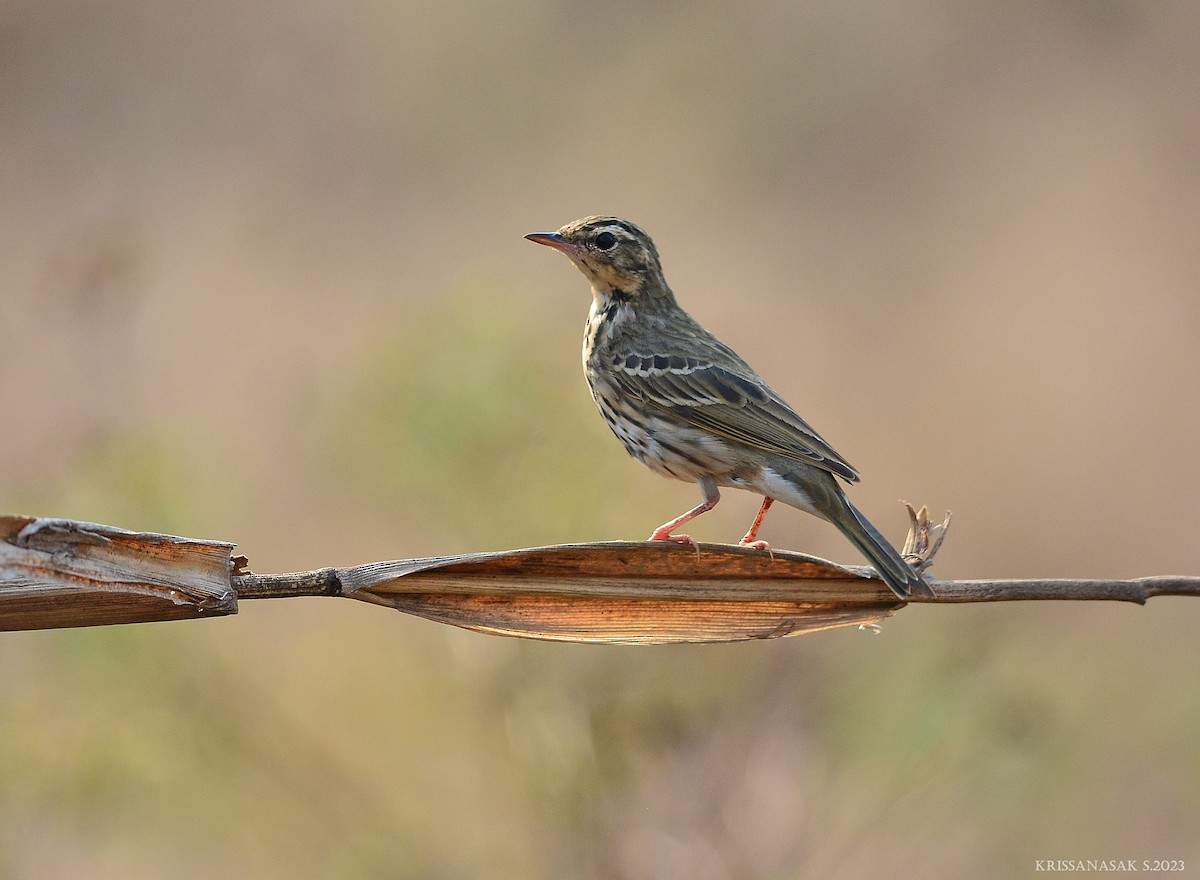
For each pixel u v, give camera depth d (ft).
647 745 40.55
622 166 92.79
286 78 93.15
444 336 42.78
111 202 80.28
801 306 80.43
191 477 45.55
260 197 84.12
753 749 40.65
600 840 40.01
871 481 68.95
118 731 40.57
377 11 95.91
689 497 42.88
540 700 40.47
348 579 24.36
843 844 41.22
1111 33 101.24
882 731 41.93
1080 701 51.31
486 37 97.19
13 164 84.53
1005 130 97.50
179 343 65.98
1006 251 86.74
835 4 100.68
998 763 41.86
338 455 49.57
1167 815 49.37
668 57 98.63
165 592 23.15
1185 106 97.09
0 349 55.98
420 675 44.16
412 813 42.57
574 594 26.08
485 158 92.12
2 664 41.29
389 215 85.25
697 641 26.53
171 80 91.61
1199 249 85.25
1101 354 76.79
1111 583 25.48
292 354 65.16
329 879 42.27
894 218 90.58
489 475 41.60
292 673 44.65
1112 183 91.76
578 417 42.52
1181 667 55.52
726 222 89.45
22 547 22.62
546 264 77.92
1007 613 52.13
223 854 42.60
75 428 50.52
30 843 42.16
